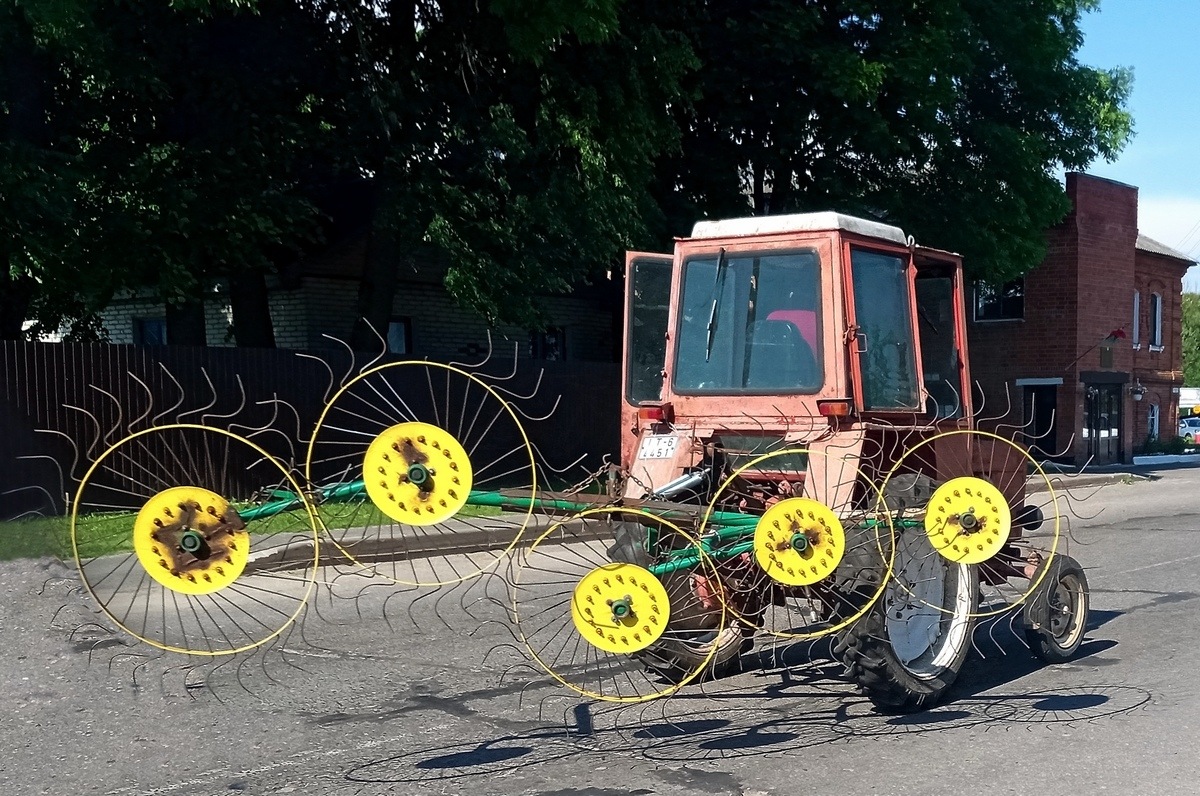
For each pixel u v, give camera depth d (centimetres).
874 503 563
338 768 511
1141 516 1688
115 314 2325
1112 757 518
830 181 1884
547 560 1042
